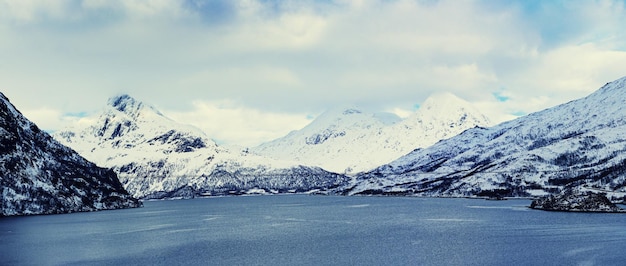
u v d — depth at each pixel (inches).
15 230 7662.4
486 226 7219.5
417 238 6171.3
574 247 5177.2
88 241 6368.1
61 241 6382.9
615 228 6466.5
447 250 5226.4
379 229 7273.6
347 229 7401.6
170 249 5664.4
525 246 5324.8
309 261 4847.4
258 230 7559.1
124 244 6097.4
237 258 5049.2
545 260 4596.5
